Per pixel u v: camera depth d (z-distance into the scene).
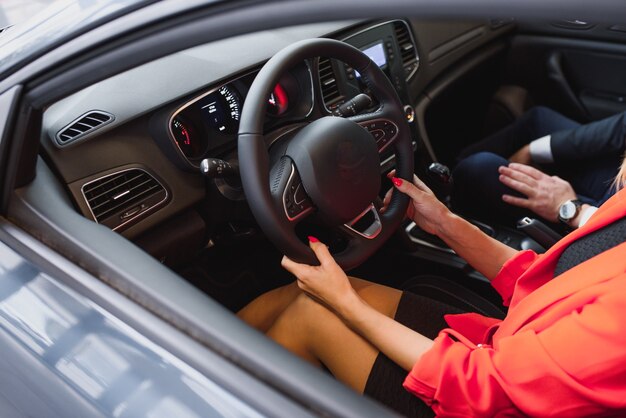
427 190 1.23
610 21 0.39
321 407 0.61
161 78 1.27
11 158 0.88
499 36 2.30
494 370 0.78
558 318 0.76
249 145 0.96
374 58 1.67
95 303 0.77
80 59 0.74
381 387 1.04
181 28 0.64
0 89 0.83
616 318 0.66
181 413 0.66
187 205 1.34
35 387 0.80
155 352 0.70
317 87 1.40
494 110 2.47
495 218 1.74
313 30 1.50
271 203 0.98
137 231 1.27
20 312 0.82
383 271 1.76
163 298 0.75
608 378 0.66
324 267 1.02
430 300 1.24
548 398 0.71
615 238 0.78
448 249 1.65
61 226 0.89
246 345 0.68
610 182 1.74
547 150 1.86
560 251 0.88
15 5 2.22
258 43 1.40
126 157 1.23
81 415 0.74
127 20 0.67
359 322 0.99
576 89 2.32
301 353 1.18
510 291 1.11
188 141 1.31
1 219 0.92
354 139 1.04
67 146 1.15
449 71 2.10
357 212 1.07
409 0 0.47
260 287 1.85
